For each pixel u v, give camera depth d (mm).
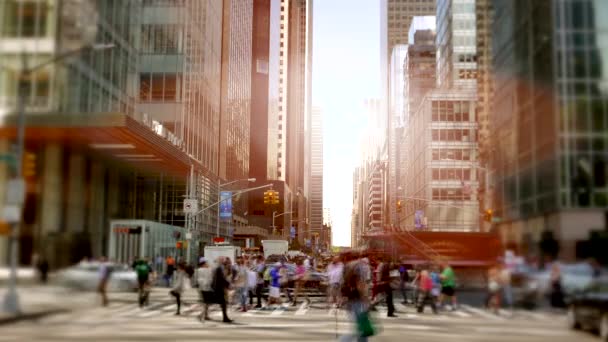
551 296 5816
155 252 26078
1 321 7887
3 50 11320
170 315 17312
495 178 7191
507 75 6711
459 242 9555
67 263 10531
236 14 91812
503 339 5676
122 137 27391
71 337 8133
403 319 14531
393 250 27312
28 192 10594
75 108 12547
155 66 47938
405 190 92625
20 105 11078
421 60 104562
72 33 12281
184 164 44594
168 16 48688
